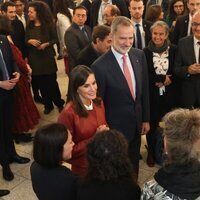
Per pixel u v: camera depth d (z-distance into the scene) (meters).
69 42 3.69
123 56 2.23
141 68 2.35
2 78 2.84
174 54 2.94
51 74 4.29
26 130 3.59
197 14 2.74
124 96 2.25
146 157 3.28
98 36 2.53
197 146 1.15
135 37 3.39
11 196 2.78
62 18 4.73
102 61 2.22
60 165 1.54
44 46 4.09
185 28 3.46
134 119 2.35
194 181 1.12
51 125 1.54
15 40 4.07
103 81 2.20
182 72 2.81
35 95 4.77
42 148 1.48
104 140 1.30
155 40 2.84
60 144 1.48
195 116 1.20
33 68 4.18
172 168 1.16
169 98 3.03
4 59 2.84
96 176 1.30
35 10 4.04
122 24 2.12
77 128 1.95
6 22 3.03
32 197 2.76
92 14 4.80
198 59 2.83
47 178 1.48
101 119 2.06
